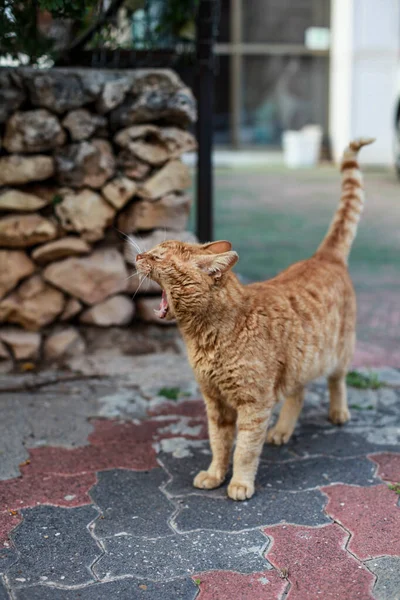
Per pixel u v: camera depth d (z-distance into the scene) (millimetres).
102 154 1732
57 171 1724
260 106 5715
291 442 1485
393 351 1883
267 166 5230
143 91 1749
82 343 1776
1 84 1670
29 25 1750
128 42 1967
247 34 5484
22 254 1732
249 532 1244
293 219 3434
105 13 1825
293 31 5492
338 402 1538
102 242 1805
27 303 1727
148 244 1775
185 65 1914
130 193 1752
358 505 1301
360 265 2648
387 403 1622
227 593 1134
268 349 1316
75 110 1713
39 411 1567
